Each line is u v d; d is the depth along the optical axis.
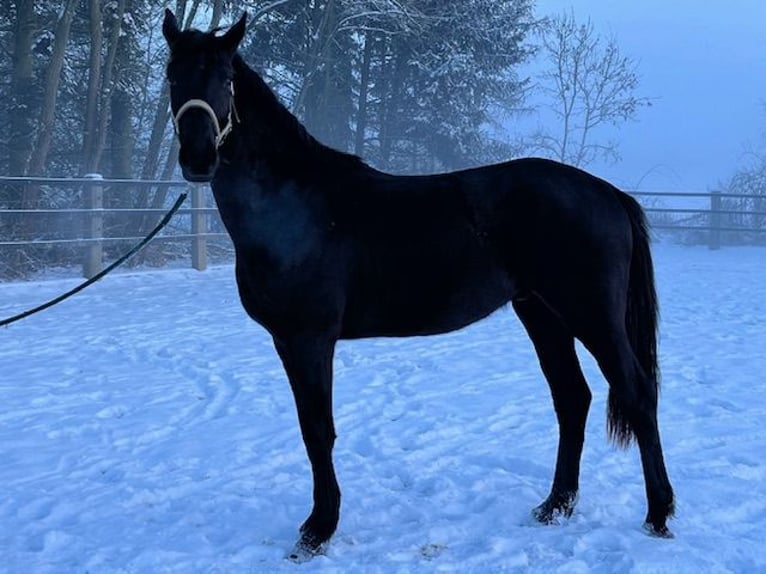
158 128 16.41
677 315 9.12
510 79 24.61
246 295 3.41
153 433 4.90
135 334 7.95
